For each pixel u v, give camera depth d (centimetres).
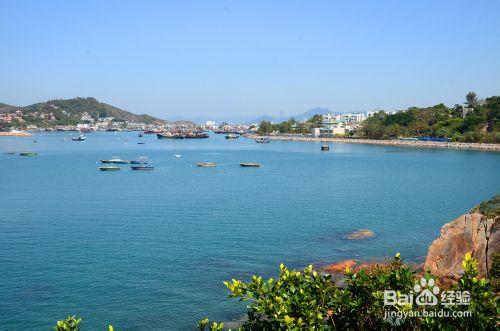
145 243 5119
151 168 14275
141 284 3816
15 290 3666
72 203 7894
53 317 3203
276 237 5447
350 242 5250
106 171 13600
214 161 17275
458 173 12888
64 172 13225
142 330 3030
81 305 3403
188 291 3672
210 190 9656
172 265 4322
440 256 3300
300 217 6694
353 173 13212
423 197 8744
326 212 7119
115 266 4275
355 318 1147
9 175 12394
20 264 4328
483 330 1002
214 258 4556
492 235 3130
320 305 1169
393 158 18125
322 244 5147
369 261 4462
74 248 4897
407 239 5425
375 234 5666
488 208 3716
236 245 5059
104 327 3064
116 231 5712
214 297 3553
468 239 3222
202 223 6209
